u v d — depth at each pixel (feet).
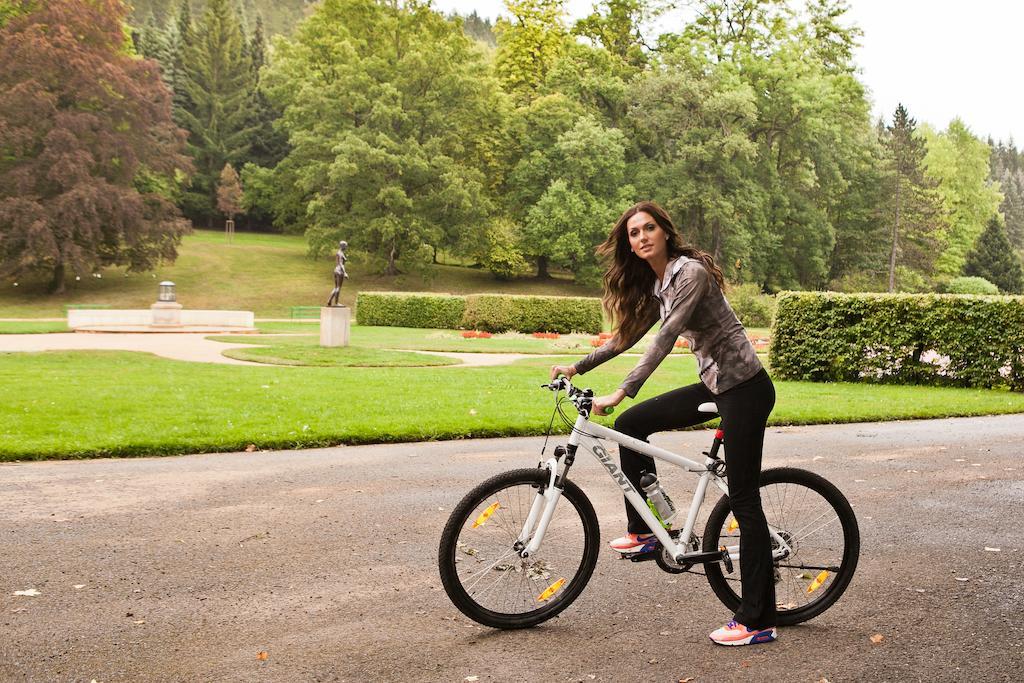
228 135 254.06
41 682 10.27
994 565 15.39
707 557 12.36
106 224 151.43
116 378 44.11
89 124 148.15
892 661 11.20
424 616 12.65
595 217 174.91
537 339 87.97
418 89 180.86
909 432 30.71
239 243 218.18
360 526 17.25
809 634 12.17
